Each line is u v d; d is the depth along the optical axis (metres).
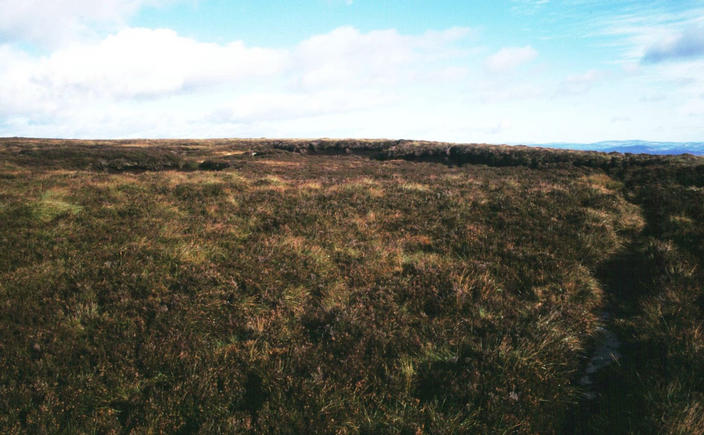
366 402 4.38
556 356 5.13
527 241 9.55
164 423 3.99
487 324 5.89
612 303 7.06
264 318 6.05
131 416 4.08
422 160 49.81
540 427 4.07
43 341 5.27
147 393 4.48
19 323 5.62
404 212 12.56
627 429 3.87
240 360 5.03
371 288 7.11
